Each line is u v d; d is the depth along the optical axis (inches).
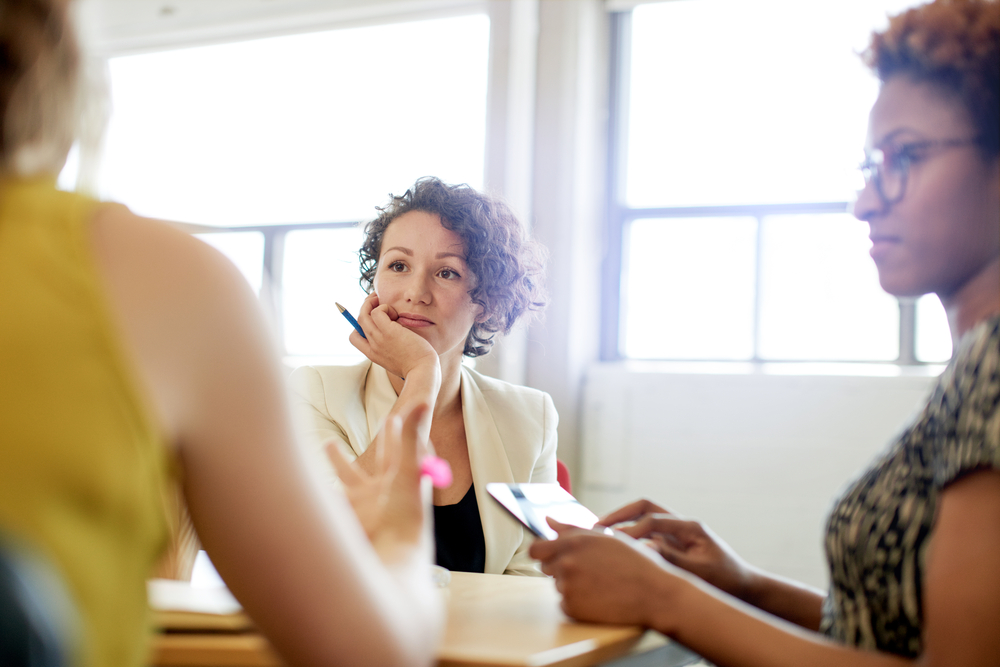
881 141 32.5
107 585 16.1
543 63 171.8
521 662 28.5
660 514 47.1
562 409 165.5
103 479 15.9
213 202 194.5
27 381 15.4
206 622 28.5
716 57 171.3
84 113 20.0
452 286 67.3
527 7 169.8
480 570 60.7
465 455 66.4
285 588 19.6
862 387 152.9
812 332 161.6
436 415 67.7
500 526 62.2
